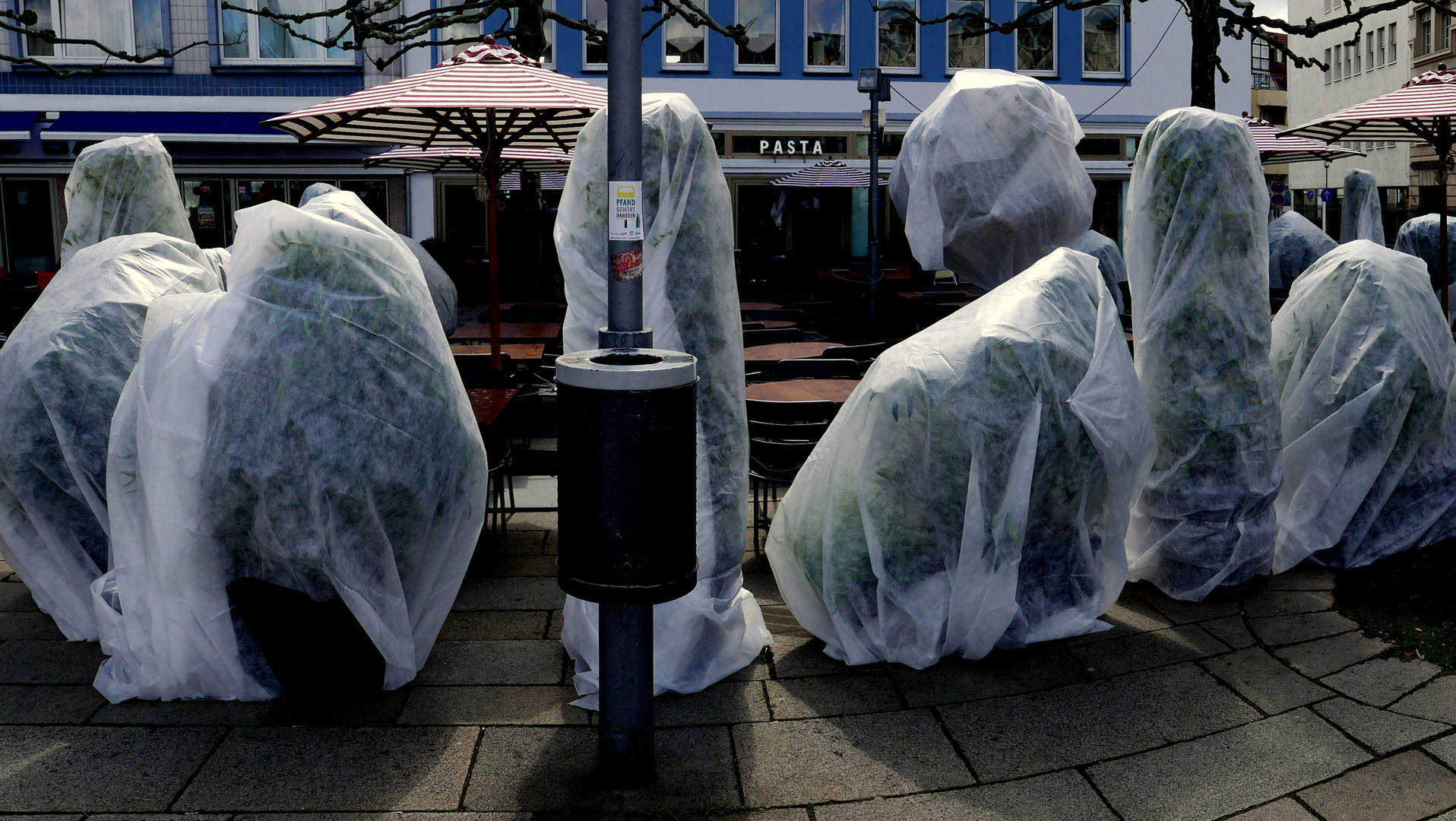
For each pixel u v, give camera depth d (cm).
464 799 368
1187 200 525
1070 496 479
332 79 2253
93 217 682
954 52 2578
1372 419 572
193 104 2230
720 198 452
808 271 2338
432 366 424
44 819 353
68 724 416
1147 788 377
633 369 340
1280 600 546
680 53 2489
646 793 373
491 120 789
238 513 407
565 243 447
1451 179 4231
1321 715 425
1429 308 598
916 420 460
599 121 443
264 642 424
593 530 349
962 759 397
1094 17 2620
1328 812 362
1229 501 533
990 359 454
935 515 466
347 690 436
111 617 445
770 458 637
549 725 419
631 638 367
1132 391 480
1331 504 580
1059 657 482
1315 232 1174
